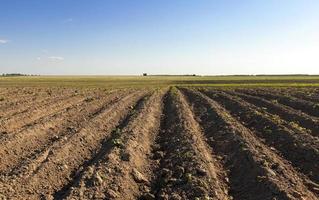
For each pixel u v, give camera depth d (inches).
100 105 1518.2
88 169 561.3
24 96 1882.4
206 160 608.7
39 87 2962.6
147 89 2753.4
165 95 2106.3
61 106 1448.1
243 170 568.7
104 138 846.5
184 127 904.9
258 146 694.5
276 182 485.4
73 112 1245.7
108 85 3560.5
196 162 590.6
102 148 737.6
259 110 1223.5
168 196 482.0
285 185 481.7
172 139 799.7
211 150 724.0
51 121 994.1
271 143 759.1
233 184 527.2
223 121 976.3
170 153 693.3
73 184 519.5
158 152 702.5
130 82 4468.5
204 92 2301.9
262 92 2102.6
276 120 948.0
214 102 1525.6
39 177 533.6
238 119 1083.3
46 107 1342.3
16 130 882.8
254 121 997.2
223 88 2696.9
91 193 476.4
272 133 829.2
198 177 531.5
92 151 726.5
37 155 638.5
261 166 553.9
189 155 632.4
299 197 442.6
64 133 880.3
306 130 866.8
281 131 814.5
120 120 1107.9
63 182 545.6
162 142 817.5
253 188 492.7
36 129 860.6
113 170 559.8
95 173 536.4
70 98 1779.0
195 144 713.6
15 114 1152.2
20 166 585.0
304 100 1509.6
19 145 726.5
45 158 631.8
